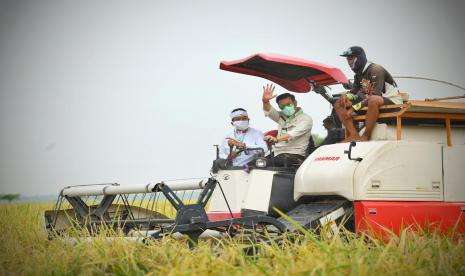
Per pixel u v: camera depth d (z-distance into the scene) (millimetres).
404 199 16500
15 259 14656
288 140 18734
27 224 19141
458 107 17031
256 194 17719
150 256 13586
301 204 17906
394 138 17125
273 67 19031
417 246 13102
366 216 15953
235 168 18344
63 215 18438
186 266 11828
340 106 17781
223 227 15734
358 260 11289
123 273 12359
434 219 16500
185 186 15664
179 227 14789
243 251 13344
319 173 17016
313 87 19141
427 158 16859
